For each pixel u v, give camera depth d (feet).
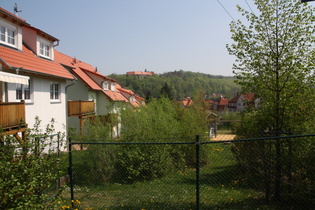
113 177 32.01
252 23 20.94
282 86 20.53
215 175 30.25
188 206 20.54
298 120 20.51
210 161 35.91
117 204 21.90
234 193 23.03
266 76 20.84
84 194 25.02
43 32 51.08
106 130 34.40
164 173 32.35
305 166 19.29
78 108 60.90
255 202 20.49
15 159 12.88
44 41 53.72
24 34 50.01
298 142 19.48
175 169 34.37
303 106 20.65
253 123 22.47
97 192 25.93
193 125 40.40
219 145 40.45
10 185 10.84
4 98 36.99
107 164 31.30
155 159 31.91
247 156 22.76
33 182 11.21
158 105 45.09
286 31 20.08
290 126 20.31
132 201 22.68
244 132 23.30
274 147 20.42
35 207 11.55
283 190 20.10
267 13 20.18
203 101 68.13
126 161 31.73
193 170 34.35
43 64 48.19
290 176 19.81
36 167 12.11
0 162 11.09
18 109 31.19
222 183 26.99
